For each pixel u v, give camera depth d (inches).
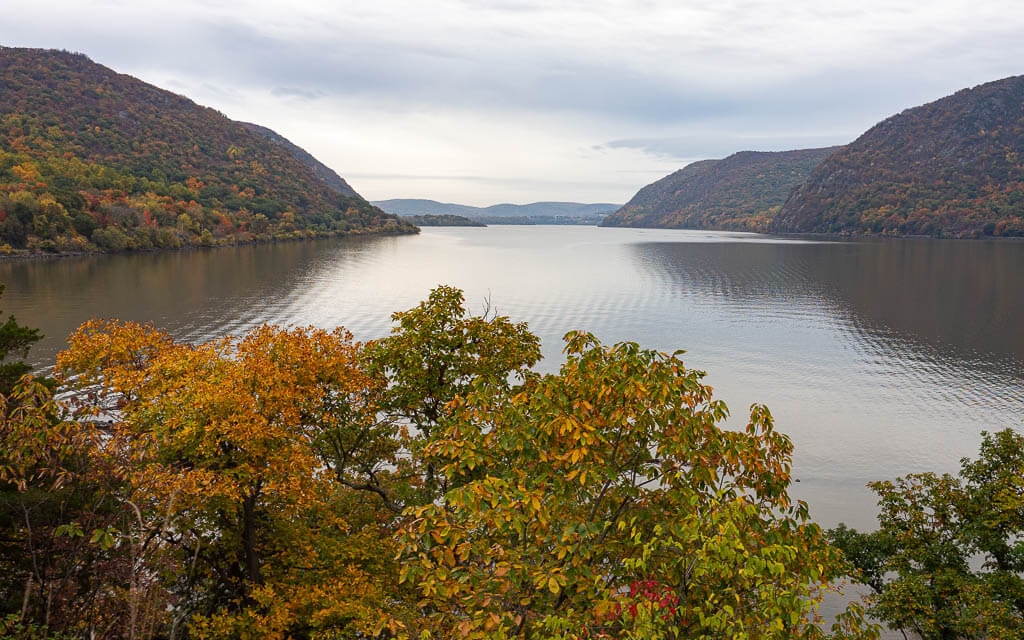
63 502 504.1
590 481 386.6
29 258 6899.6
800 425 2144.4
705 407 414.6
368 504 904.9
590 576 344.5
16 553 544.1
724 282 6195.9
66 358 815.7
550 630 319.3
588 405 383.6
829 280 6284.5
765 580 319.9
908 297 5152.6
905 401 2426.2
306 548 742.5
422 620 571.2
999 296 5157.5
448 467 426.6
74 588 492.7
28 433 455.2
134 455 529.7
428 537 367.6
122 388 721.6
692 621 339.0
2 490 535.8
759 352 3235.7
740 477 418.9
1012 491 861.2
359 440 856.9
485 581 346.6
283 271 6633.9
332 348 808.9
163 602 526.3
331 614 650.2
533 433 403.2
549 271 7367.1
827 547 396.8
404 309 4330.7
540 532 376.5
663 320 4109.3
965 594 781.9
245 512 694.5
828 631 1006.4
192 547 676.1
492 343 863.1
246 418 633.6
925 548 904.3
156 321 3727.9
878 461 1845.5
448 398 829.2
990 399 2456.9
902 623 851.4
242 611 693.3
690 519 329.4
